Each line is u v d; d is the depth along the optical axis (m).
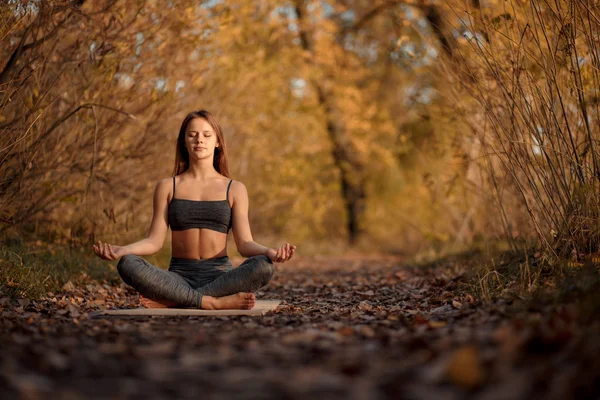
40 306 4.53
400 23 7.09
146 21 6.12
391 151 16.66
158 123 7.01
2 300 4.48
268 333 3.34
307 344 2.94
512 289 4.42
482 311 3.71
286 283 7.51
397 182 17.34
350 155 17.77
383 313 4.20
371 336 3.14
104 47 5.86
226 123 10.25
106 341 3.10
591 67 4.70
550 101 4.77
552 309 3.27
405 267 9.38
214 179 4.87
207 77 8.48
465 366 2.18
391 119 18.34
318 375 2.38
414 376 2.32
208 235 4.69
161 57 6.62
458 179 7.39
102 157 6.45
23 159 5.48
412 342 2.75
